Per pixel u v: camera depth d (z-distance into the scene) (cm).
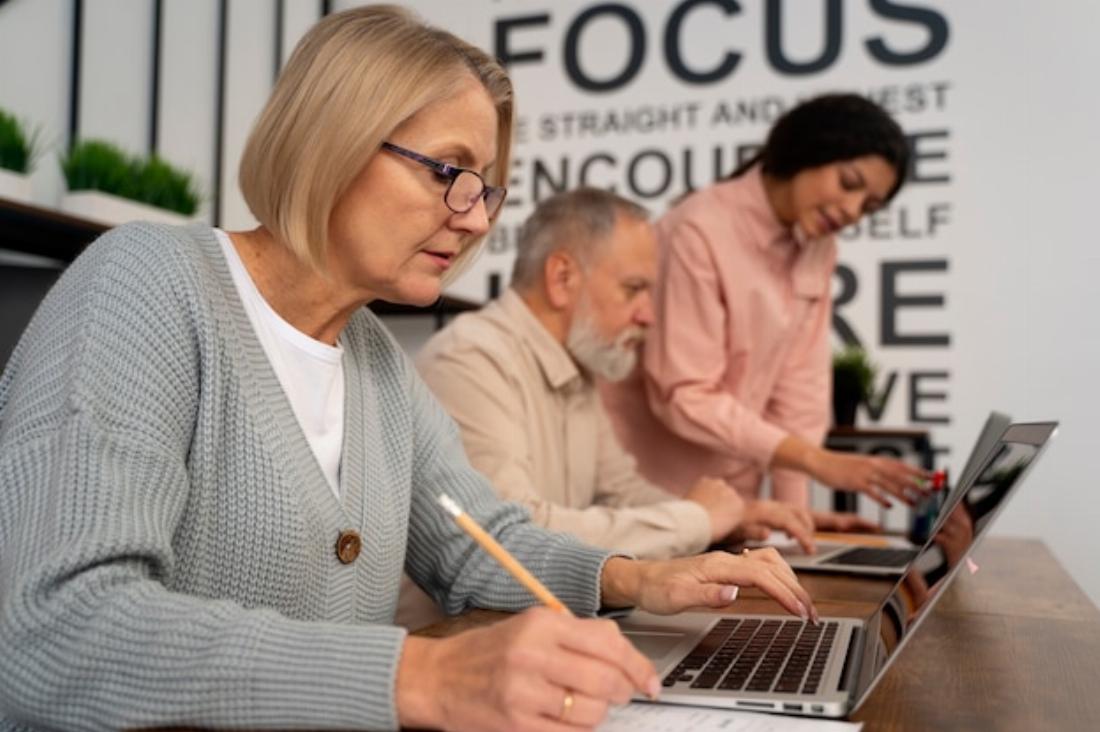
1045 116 252
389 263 84
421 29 85
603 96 281
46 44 288
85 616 58
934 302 258
